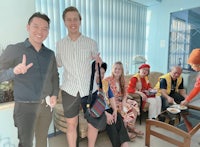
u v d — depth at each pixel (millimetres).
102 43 3387
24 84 1148
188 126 2014
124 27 3795
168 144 2252
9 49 1122
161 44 4293
